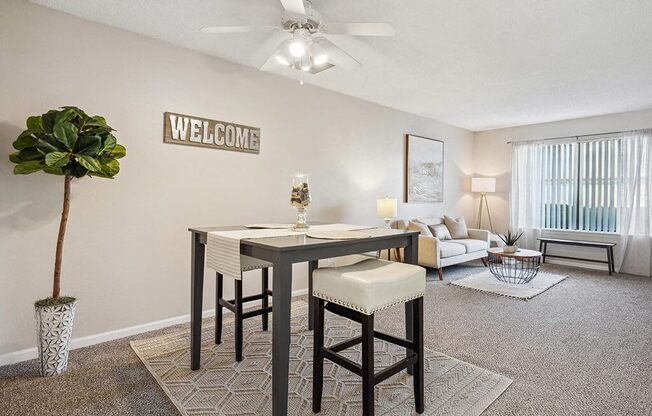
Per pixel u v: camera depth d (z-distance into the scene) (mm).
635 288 4152
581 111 5039
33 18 2324
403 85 3959
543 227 5883
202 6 2348
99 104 2580
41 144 1898
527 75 3586
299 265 3879
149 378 2080
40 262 2385
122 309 2721
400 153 5125
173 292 2980
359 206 4559
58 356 2111
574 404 1816
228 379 2062
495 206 6398
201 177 3113
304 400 1859
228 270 1773
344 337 2695
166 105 2900
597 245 4973
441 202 5887
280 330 1491
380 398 1866
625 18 2422
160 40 2859
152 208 2846
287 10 1915
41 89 2357
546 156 5863
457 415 1722
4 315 2266
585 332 2807
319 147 4070
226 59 3254
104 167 2205
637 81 3744
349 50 3008
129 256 2746
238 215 3363
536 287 4129
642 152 4891
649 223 4840
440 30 2625
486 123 5926
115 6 2359
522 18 2438
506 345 2557
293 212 3791
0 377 2082
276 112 3648
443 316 3174
